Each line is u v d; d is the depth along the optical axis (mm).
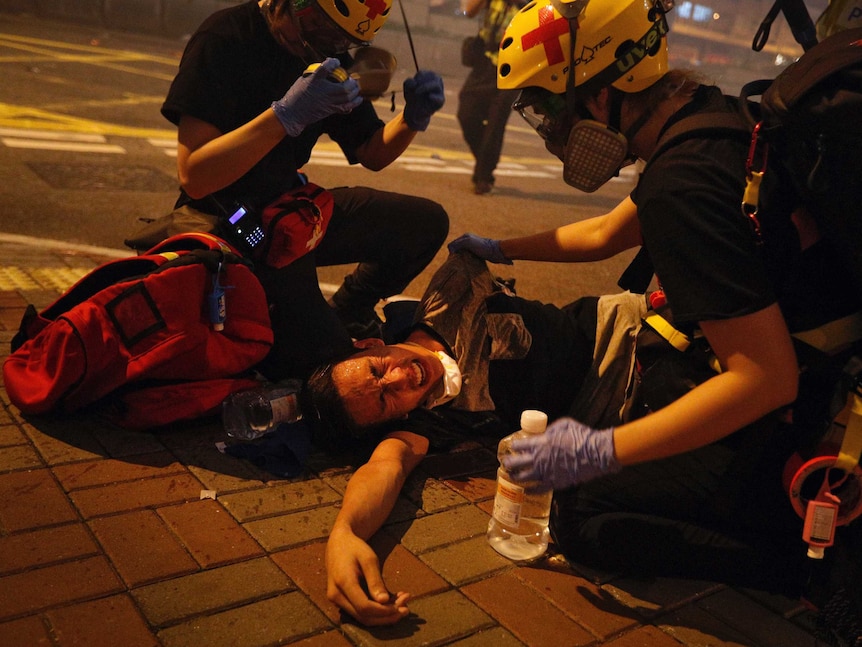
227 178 2641
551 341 2936
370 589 2025
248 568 2158
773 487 2078
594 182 2145
